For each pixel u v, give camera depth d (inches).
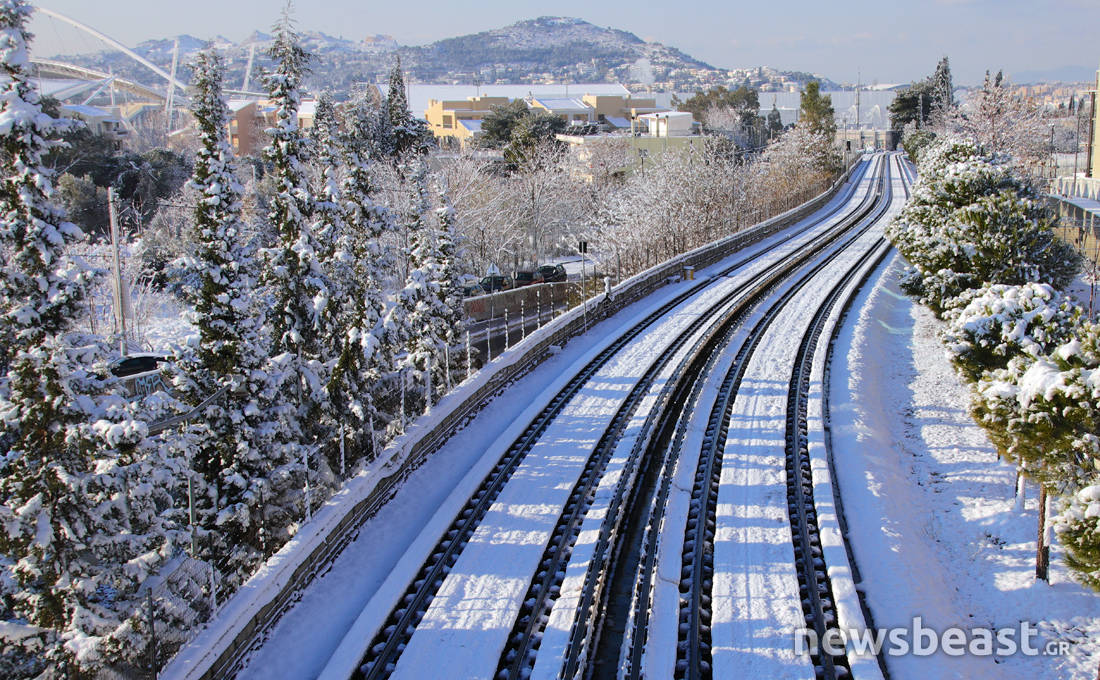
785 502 693.3
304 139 794.2
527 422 863.7
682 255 1712.6
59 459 506.9
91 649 467.5
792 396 968.9
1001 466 775.7
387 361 866.8
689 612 543.5
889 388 1063.0
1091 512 452.4
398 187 1694.1
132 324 1279.5
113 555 517.7
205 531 607.2
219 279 653.3
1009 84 2829.7
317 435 797.2
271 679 474.3
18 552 498.6
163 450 541.0
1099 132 2240.4
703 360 1141.1
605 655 518.9
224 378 655.1
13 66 483.8
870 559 612.7
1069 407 496.1
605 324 1314.0
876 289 1569.9
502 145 3031.5
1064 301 766.5
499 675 481.7
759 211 2426.2
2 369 527.5
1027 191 1264.8
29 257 494.0
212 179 657.6
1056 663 515.5
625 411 908.6
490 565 588.7
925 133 4008.4
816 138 3223.4
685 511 682.8
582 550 611.2
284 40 759.7
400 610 535.8
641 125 3956.7
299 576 553.9
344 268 800.3
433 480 736.3
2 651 494.6
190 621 496.1
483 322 1359.5
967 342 772.6
